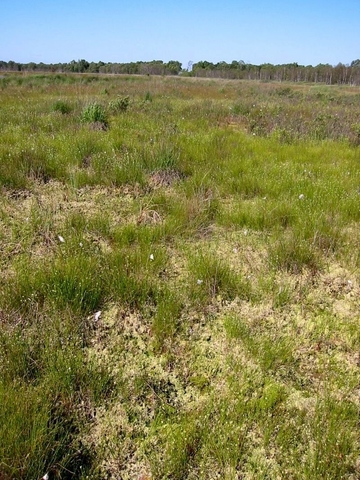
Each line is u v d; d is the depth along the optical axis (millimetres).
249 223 4422
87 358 2609
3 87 19703
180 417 2258
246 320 3021
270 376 2551
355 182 5738
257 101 16297
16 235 3842
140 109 11695
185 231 4172
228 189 5348
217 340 2838
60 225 4074
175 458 2014
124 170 5242
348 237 4105
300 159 6953
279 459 2059
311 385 2504
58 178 5234
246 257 3783
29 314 2795
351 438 2129
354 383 2488
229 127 9984
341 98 20453
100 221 4098
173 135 7859
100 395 2342
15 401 2064
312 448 2104
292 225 4383
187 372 2568
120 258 3469
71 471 1942
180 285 3346
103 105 11203
